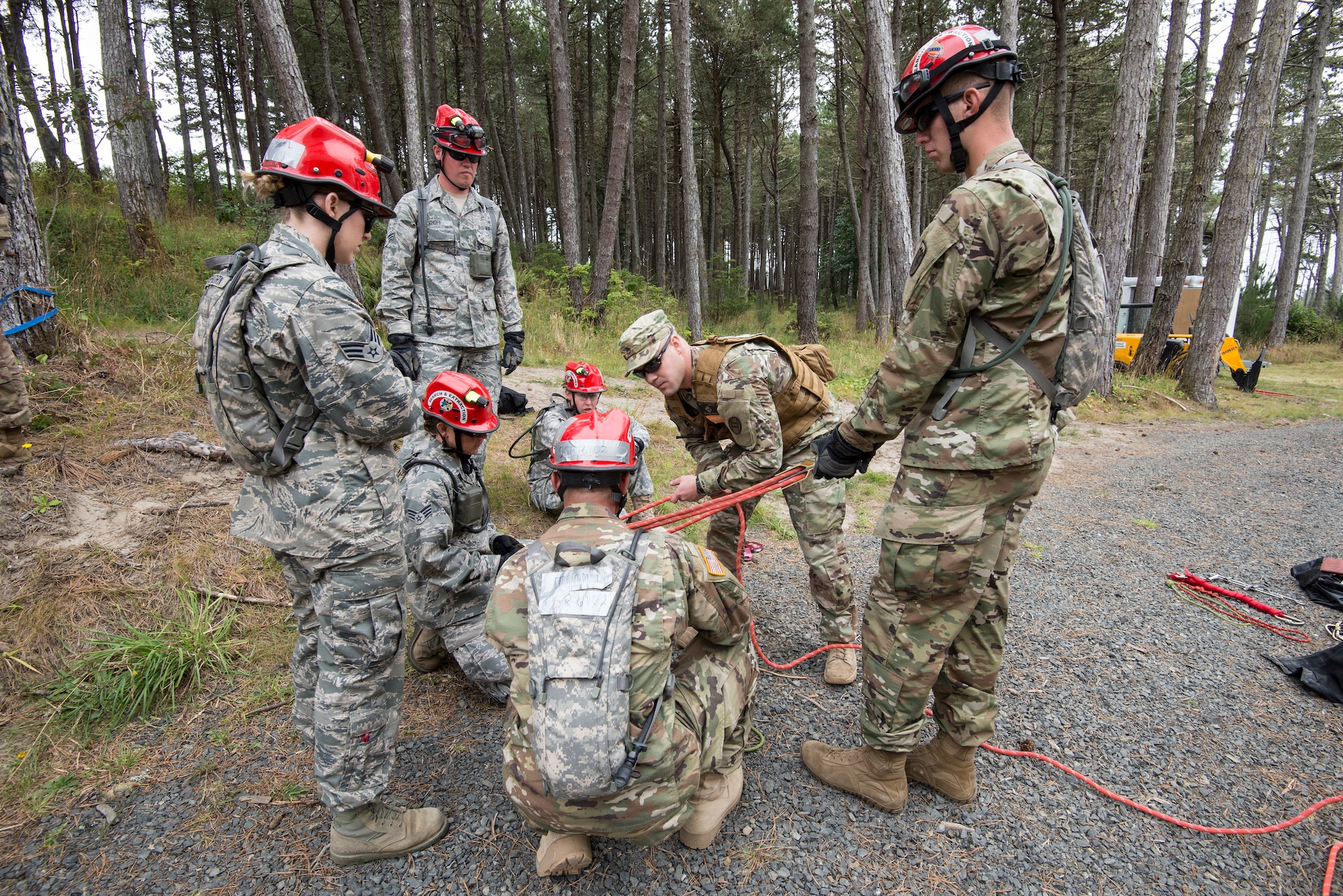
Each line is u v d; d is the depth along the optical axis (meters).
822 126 33.31
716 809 2.15
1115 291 11.42
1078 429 9.63
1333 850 2.15
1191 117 26.38
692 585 1.97
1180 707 2.95
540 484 4.49
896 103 2.02
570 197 14.41
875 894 2.01
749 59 26.23
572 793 1.65
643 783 1.77
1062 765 2.55
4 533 3.30
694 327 15.06
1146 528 5.34
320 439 1.91
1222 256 11.43
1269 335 23.33
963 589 1.98
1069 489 6.49
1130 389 12.04
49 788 2.34
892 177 10.21
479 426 2.78
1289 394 13.81
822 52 24.38
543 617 1.73
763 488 2.58
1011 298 1.78
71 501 3.63
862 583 4.16
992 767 2.56
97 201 13.27
